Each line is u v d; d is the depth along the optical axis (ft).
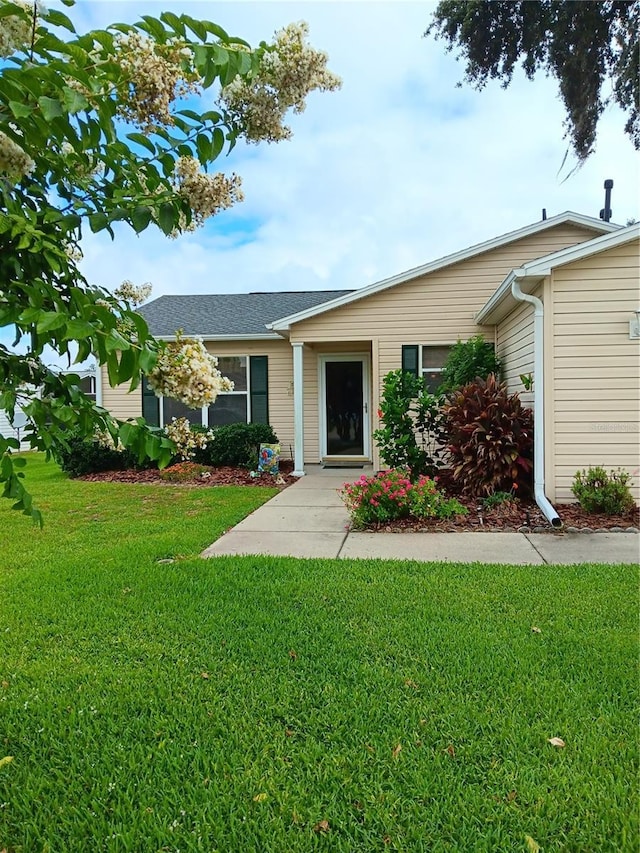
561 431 20.94
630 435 20.57
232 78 5.01
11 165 4.43
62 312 4.32
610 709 7.83
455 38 21.58
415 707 7.92
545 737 7.23
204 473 32.27
